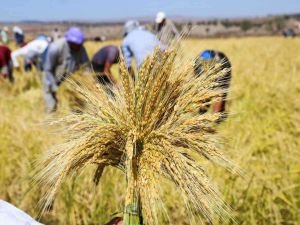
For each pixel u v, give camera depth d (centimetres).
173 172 173
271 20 9888
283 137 494
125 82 177
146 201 167
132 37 567
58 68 674
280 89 757
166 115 180
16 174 459
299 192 389
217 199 176
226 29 9325
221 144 191
